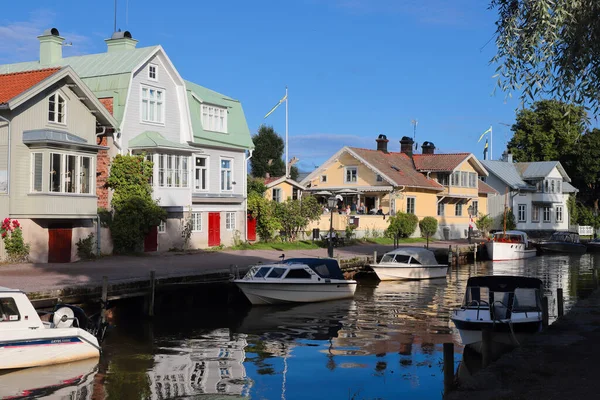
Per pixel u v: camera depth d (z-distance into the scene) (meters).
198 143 37.28
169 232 34.97
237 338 19.16
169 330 20.27
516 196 69.25
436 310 24.61
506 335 16.47
